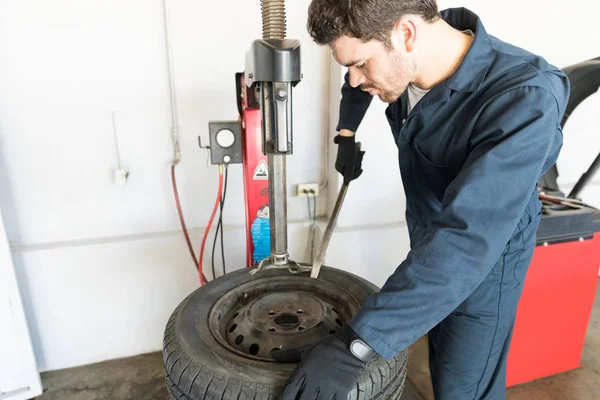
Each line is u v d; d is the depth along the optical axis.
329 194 1.98
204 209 1.84
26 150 1.58
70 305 1.73
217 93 1.72
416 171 1.15
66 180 1.65
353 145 1.30
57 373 1.79
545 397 1.69
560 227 1.51
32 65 1.51
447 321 1.18
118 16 1.54
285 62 0.88
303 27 1.75
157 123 1.69
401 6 0.76
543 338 1.66
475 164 0.75
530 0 1.94
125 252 1.73
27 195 1.62
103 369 1.82
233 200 1.85
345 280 1.15
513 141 0.75
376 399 0.85
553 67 0.94
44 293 1.69
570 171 2.42
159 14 1.58
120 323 1.83
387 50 0.80
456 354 1.18
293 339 0.92
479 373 1.20
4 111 1.52
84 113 1.60
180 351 0.88
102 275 1.73
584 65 1.47
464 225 0.73
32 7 1.46
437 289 0.73
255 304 1.03
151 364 1.85
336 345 0.78
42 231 1.68
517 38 2.00
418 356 1.95
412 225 1.30
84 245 1.68
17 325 1.55
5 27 1.45
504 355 1.23
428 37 0.87
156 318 1.87
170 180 1.76
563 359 1.74
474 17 0.98
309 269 1.20
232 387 0.79
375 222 1.98
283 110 0.94
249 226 1.38
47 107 1.56
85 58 1.55
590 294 1.66
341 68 1.72
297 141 1.88
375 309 0.74
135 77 1.62
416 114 1.01
